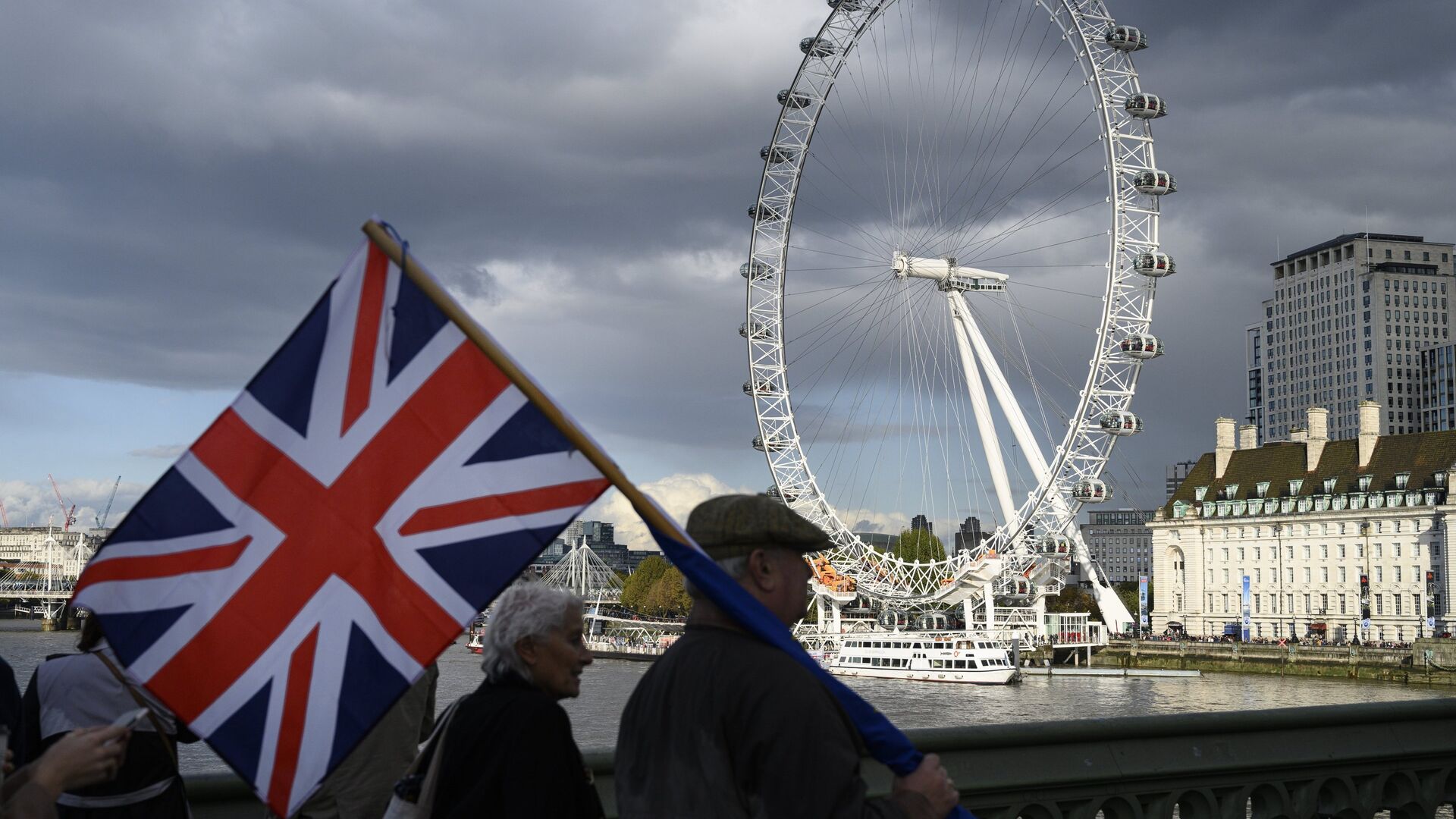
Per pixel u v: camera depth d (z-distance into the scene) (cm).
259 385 662
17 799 545
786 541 609
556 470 653
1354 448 17775
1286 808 1048
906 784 566
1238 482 19112
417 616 646
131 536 647
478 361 665
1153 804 1002
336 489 658
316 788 637
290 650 646
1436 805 1123
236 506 655
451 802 653
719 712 553
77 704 799
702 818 544
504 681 680
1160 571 19925
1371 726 1095
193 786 852
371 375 666
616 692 10331
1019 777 938
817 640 14688
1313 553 17688
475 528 650
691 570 587
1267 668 14862
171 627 642
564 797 641
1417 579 16312
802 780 529
